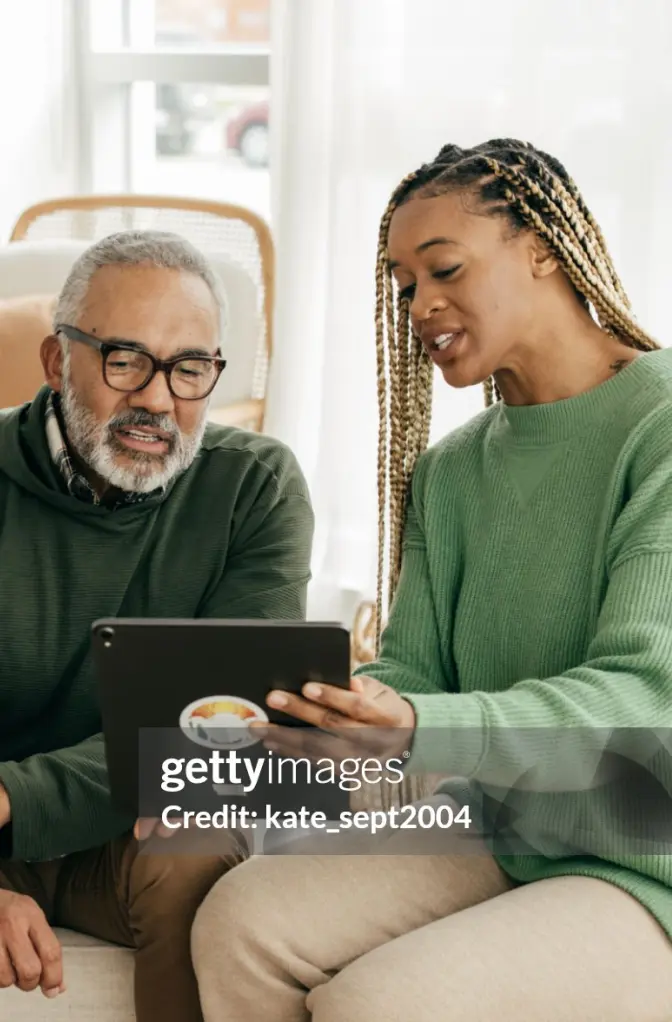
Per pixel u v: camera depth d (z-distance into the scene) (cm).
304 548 146
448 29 269
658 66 258
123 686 109
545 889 117
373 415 287
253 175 322
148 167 329
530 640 128
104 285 134
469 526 136
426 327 130
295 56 280
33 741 139
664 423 123
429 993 107
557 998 109
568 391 130
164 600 139
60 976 121
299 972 116
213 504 142
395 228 129
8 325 222
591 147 264
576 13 261
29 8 311
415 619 139
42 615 136
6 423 140
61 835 126
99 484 139
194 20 318
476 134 272
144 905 121
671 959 113
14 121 313
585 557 126
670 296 264
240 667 108
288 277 288
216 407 240
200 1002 121
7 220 316
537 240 128
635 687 115
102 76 320
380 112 276
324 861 123
